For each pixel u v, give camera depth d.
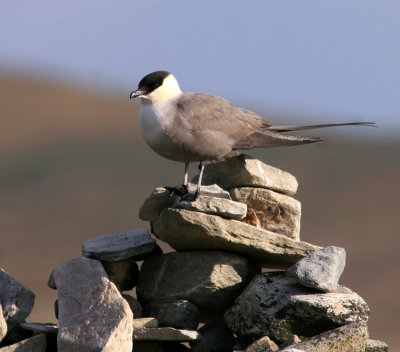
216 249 11.84
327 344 10.20
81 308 10.37
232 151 12.96
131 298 11.52
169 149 12.53
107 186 51.69
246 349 10.42
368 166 58.06
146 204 12.16
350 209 47.34
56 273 10.90
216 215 11.45
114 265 11.88
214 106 12.73
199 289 11.52
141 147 63.09
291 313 10.67
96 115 76.69
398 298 32.22
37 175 53.44
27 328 11.02
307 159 58.97
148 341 11.04
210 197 11.45
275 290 11.09
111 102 85.06
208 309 11.80
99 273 10.80
